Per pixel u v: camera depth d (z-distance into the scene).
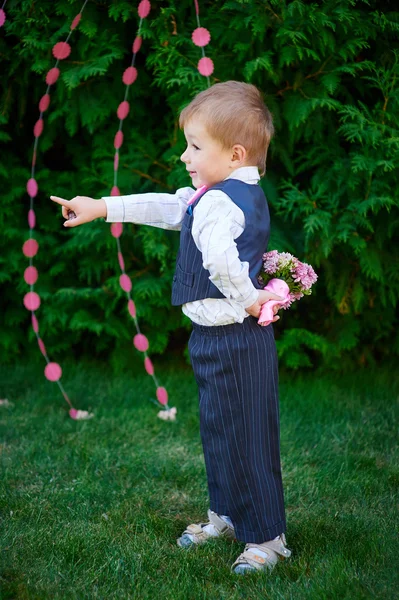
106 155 3.51
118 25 3.34
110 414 3.25
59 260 3.80
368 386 3.61
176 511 2.38
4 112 3.45
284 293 1.89
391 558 1.96
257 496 1.93
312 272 1.98
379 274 3.31
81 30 3.16
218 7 3.15
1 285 3.88
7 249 3.71
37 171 3.76
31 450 2.78
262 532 1.95
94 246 3.67
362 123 2.99
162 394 3.15
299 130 3.22
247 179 1.88
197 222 1.79
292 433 3.02
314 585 1.83
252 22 2.96
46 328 3.79
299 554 2.06
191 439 2.99
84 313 3.74
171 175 3.38
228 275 1.73
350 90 3.37
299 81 3.14
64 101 3.42
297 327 3.88
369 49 3.23
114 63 3.37
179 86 3.23
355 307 3.51
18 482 2.53
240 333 1.87
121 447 2.88
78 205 1.98
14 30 3.23
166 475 2.61
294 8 2.88
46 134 3.60
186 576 1.91
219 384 1.90
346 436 2.99
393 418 3.19
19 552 2.01
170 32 3.19
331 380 3.71
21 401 3.38
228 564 2.02
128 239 3.63
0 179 3.67
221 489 1.99
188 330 3.77
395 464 2.72
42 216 3.78
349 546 2.06
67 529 2.17
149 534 2.16
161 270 3.45
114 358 3.82
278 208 3.27
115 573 1.92
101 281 3.92
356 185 3.21
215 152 1.85
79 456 2.76
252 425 1.91
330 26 2.91
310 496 2.45
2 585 1.83
